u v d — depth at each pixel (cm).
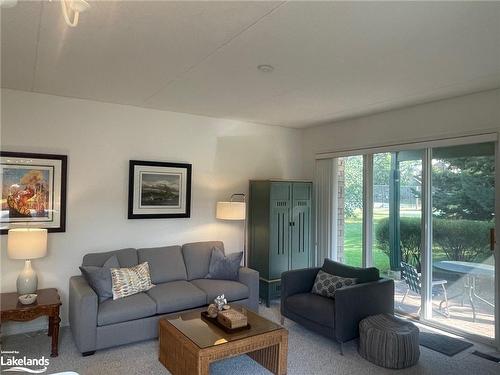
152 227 444
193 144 474
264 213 486
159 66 291
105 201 411
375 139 456
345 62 277
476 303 361
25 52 262
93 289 338
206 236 486
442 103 385
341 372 296
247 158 520
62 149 387
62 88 357
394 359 301
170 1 189
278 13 201
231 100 396
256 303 415
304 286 402
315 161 547
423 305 403
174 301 353
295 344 350
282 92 361
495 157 346
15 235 319
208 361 248
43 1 190
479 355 329
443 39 233
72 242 391
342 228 513
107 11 201
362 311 339
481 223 359
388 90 350
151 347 335
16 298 331
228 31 225
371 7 193
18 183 362
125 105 424
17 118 364
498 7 191
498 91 341
